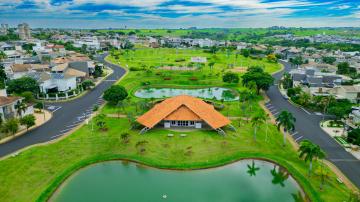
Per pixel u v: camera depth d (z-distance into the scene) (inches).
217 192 2554.1
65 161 2950.3
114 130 3695.9
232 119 4180.6
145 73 7682.1
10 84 5088.6
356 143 3201.3
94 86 6318.9
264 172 2896.2
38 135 3560.5
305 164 2989.7
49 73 5846.5
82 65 7194.9
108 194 2488.9
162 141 3368.6
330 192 2493.8
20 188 2468.0
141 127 3764.8
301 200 2474.2
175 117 3708.2
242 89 6220.5
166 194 2508.6
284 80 6717.5
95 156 3063.5
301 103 5024.6
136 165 2967.5
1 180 2549.2
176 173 2834.6
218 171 2888.8
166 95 5836.6
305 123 4163.4
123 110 4534.9
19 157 2947.8
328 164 2977.4
